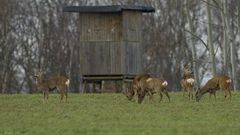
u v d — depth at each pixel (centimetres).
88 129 7531
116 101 11012
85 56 14175
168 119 8556
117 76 14100
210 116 8844
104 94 12281
